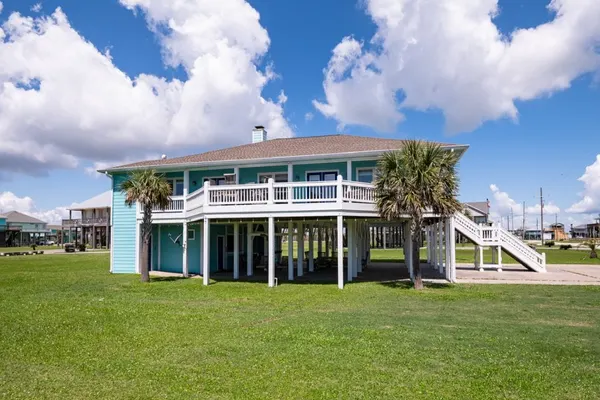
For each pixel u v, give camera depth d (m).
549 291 13.74
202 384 5.26
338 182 14.61
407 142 14.71
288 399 4.77
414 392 4.96
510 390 5.03
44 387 5.24
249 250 19.72
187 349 6.88
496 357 6.34
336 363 6.05
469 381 5.32
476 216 66.81
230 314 10.02
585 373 5.62
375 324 8.74
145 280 17.25
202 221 18.62
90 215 60.78
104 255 41.56
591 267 23.42
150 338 7.64
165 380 5.42
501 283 15.98
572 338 7.52
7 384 5.36
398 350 6.69
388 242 52.94
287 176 20.34
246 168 21.08
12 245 81.56
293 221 17.36
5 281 17.98
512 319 9.30
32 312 10.41
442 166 14.46
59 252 49.41
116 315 9.93
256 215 15.54
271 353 6.57
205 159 21.31
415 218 14.41
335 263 25.28
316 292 13.80
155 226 23.34
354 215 15.12
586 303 11.45
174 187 22.78
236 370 5.78
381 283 16.30
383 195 14.56
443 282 16.34
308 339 7.41
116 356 6.55
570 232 127.81
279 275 19.91
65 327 8.64
